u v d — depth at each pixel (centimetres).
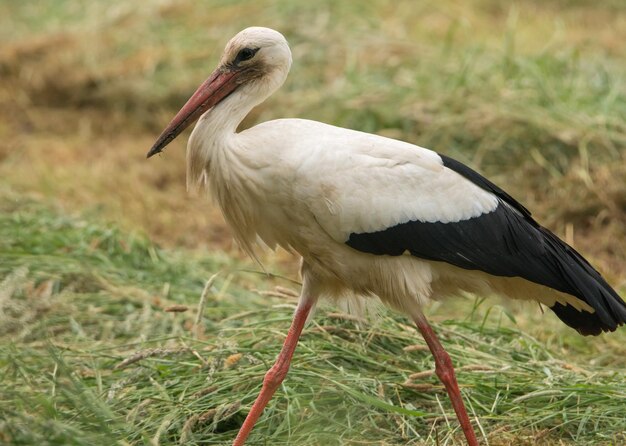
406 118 1598
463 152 1540
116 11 2169
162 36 2045
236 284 1252
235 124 884
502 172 1519
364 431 877
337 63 1816
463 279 898
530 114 1557
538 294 920
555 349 1090
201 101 891
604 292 884
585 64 1795
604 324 903
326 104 1667
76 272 1186
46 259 1213
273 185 844
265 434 872
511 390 945
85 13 2259
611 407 901
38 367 973
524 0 2347
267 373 860
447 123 1566
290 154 838
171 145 1772
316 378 916
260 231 885
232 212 884
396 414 899
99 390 921
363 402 900
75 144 1786
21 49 2095
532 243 880
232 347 965
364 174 841
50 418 800
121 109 1903
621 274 1308
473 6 2228
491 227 873
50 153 1738
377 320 973
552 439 880
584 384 920
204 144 877
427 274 877
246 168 850
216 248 1412
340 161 838
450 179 868
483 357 1002
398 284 871
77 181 1584
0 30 2269
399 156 859
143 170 1664
